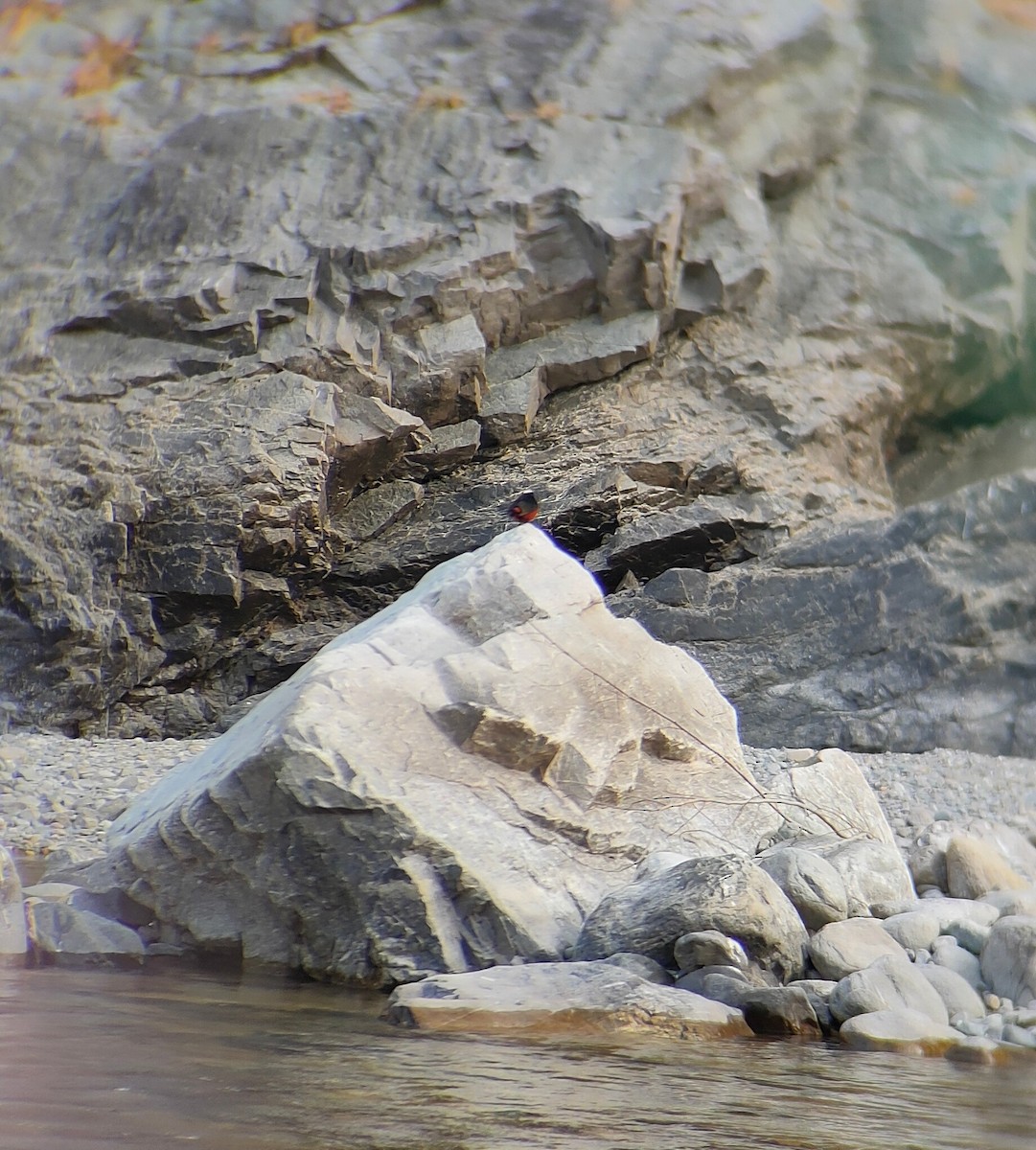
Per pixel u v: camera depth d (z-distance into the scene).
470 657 8.34
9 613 19.98
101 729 20.50
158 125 26.14
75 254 24.00
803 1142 4.11
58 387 22.14
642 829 8.29
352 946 7.25
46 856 11.45
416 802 7.50
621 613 20.59
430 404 23.77
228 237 23.91
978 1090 5.27
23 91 26.11
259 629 21.86
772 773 15.38
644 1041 5.88
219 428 21.80
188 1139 3.60
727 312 26.08
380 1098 4.34
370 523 23.14
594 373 25.08
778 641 19.83
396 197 24.64
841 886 7.86
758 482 23.38
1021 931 7.09
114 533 20.72
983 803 15.21
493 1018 6.00
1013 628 18.84
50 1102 3.98
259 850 7.61
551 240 24.84
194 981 6.83
